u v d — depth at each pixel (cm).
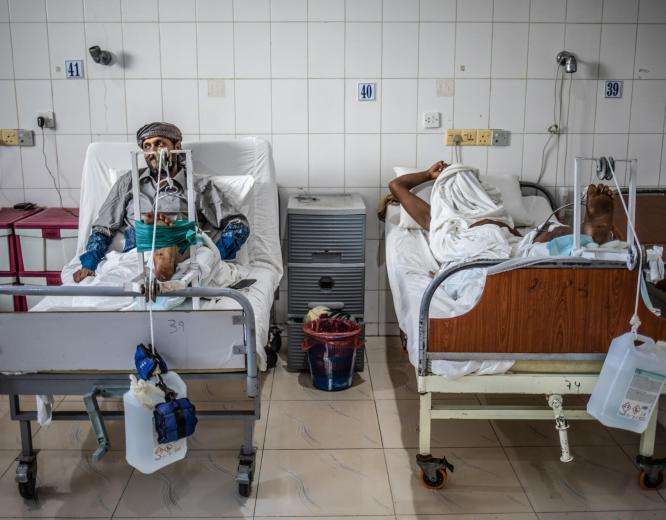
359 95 361
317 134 366
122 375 210
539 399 301
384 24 354
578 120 367
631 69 362
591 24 356
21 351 203
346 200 343
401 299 268
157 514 218
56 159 366
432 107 364
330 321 308
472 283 244
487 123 367
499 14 354
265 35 354
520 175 373
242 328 204
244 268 297
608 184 374
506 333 212
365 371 335
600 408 211
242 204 304
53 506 222
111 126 364
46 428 273
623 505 222
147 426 193
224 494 229
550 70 361
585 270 207
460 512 219
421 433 225
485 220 286
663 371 202
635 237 204
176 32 354
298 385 318
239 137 366
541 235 262
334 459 251
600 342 212
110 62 355
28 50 354
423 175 334
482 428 276
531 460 250
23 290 197
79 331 201
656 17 356
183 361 205
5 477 238
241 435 270
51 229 335
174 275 227
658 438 265
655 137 370
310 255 324
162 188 280
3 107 360
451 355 214
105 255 277
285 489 232
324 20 354
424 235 327
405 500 226
